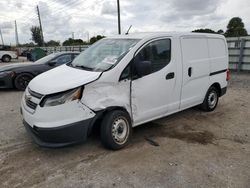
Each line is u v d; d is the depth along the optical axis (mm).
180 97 4715
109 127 3561
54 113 3182
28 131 3559
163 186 2820
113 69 3576
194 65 4898
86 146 3861
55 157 3527
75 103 3242
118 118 3664
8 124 4891
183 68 4625
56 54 8922
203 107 5625
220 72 5773
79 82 3312
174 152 3662
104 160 3428
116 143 3678
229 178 2979
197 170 3154
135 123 3975
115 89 3586
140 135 4332
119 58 3736
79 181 2934
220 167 3230
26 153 3652
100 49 4301
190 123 4965
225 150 3734
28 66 8438
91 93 3363
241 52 12758
